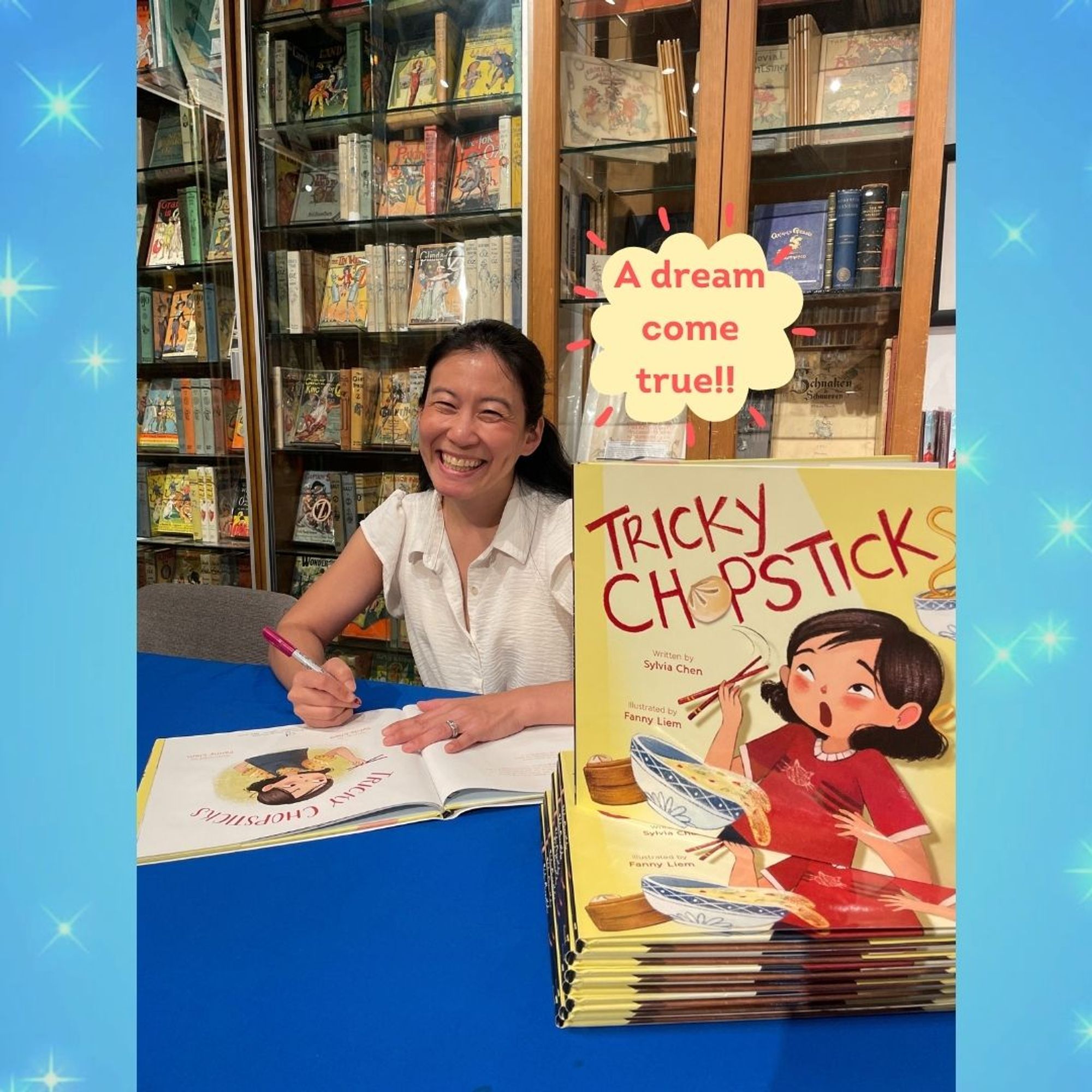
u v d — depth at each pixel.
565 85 2.16
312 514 2.80
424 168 2.47
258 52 2.50
